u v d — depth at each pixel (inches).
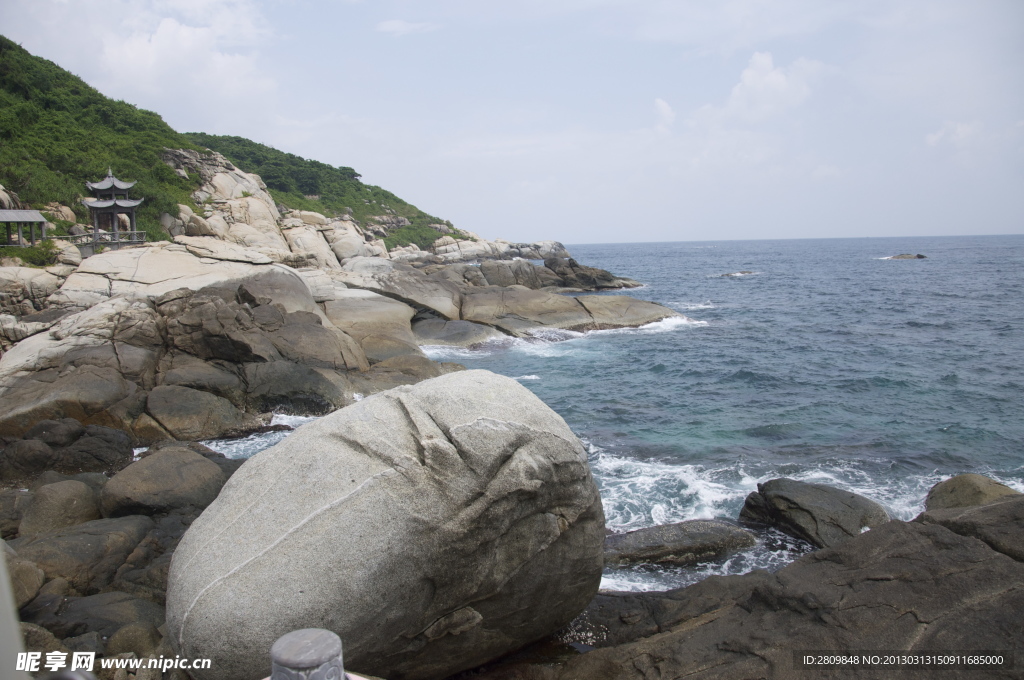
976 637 219.9
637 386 820.0
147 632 265.9
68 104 1806.1
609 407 724.7
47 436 520.7
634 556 375.6
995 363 903.1
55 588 301.7
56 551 319.6
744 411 697.0
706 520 420.5
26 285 893.8
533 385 831.1
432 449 232.1
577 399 761.6
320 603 212.1
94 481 435.5
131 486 390.9
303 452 244.7
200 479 411.2
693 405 726.5
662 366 928.3
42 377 603.5
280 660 125.3
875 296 1807.3
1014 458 540.7
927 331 1194.0
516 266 1872.5
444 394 248.8
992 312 1425.9
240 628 206.1
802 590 254.4
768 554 384.5
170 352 677.3
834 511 401.1
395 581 223.0
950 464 527.8
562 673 257.1
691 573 364.2
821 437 601.6
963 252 4539.9
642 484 493.0
